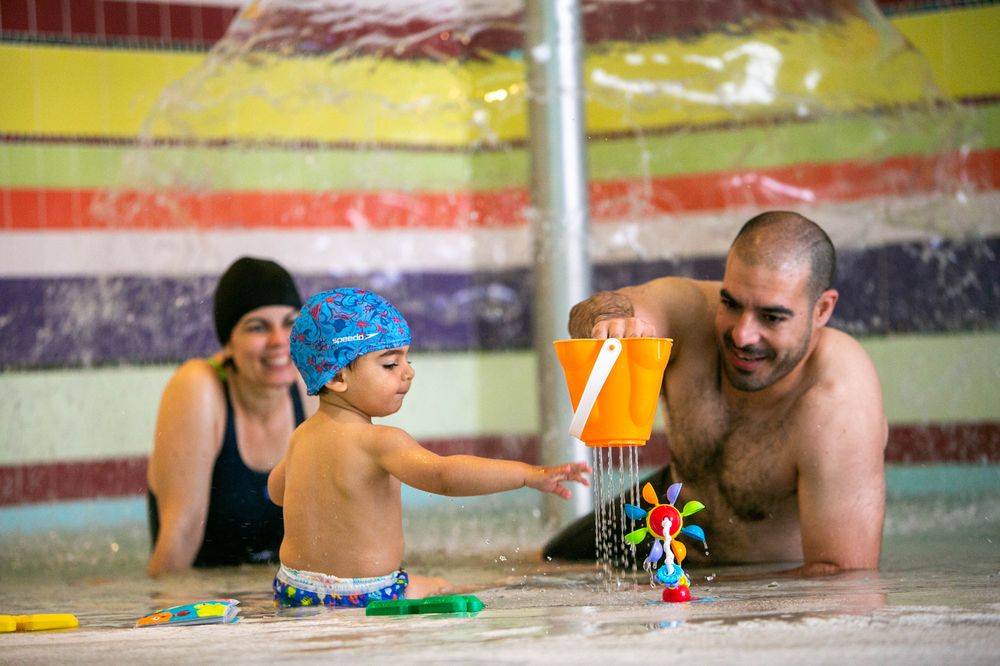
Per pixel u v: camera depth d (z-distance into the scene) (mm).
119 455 8727
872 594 3174
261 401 4895
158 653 2631
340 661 2420
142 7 8859
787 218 3914
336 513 3484
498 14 9039
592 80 8820
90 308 8711
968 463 8594
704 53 8719
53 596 4285
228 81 8852
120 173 8805
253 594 4020
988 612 2758
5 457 8500
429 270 9570
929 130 8609
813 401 3975
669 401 4297
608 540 4418
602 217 9328
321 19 8828
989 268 8609
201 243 8953
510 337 9555
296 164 9117
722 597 3209
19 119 8586
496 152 9492
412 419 9438
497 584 3953
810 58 8570
